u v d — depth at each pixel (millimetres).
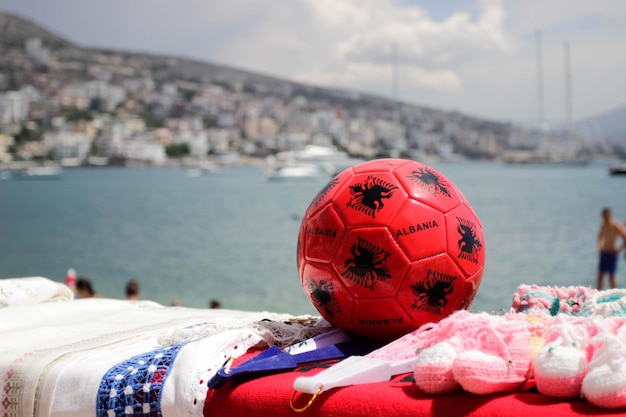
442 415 1844
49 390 2387
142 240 36438
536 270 20688
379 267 2512
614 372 1704
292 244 33219
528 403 1808
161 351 2406
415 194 2586
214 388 2172
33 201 75688
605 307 2355
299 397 2051
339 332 2771
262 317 3287
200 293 20047
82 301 3941
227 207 62125
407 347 2316
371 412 1927
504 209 47344
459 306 2660
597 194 64875
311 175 118375
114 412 2250
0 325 3260
